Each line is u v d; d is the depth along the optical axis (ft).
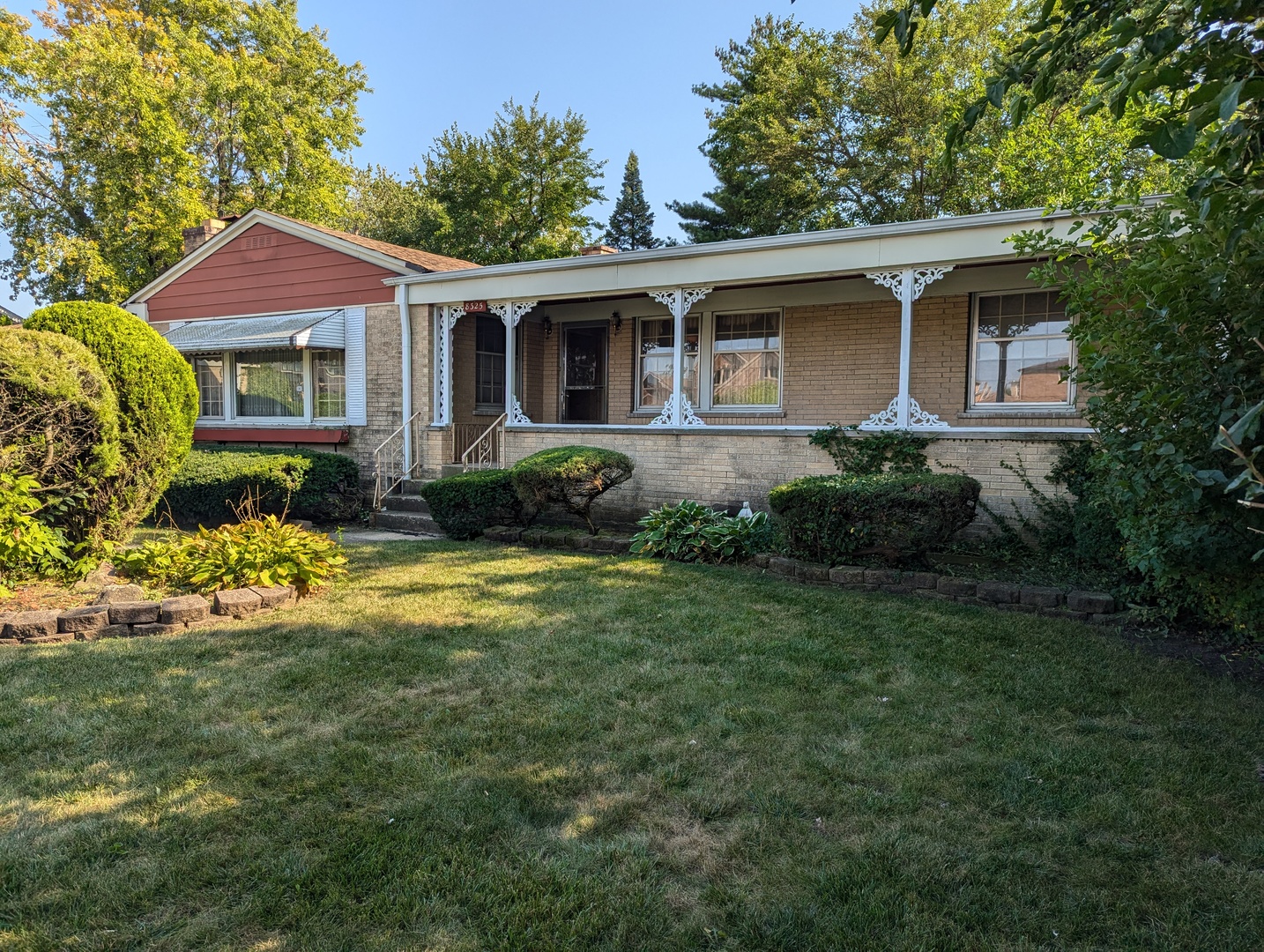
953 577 20.47
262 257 43.34
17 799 9.58
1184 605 16.88
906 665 14.75
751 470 29.68
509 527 29.96
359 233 104.94
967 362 32.40
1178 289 12.01
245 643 15.78
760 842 8.82
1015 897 7.89
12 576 19.85
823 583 21.68
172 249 64.49
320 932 7.27
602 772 10.39
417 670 14.29
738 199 83.76
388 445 39.40
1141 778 10.33
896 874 8.24
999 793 9.94
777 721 12.10
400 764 10.53
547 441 34.40
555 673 14.21
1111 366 13.79
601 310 42.22
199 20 80.28
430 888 7.90
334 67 90.12
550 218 96.53
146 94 62.64
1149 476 13.98
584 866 8.32
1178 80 8.16
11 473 18.93
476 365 41.88
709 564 24.39
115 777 10.11
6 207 66.03
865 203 76.07
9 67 60.95
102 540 21.95
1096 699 13.12
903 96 68.64
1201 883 8.12
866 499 20.98
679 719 12.13
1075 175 44.86
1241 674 14.62
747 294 37.22
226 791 9.80
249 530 21.34
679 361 31.58
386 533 32.22
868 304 34.60
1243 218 8.70
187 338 43.80
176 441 23.21
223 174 76.84
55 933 7.18
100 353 21.18
